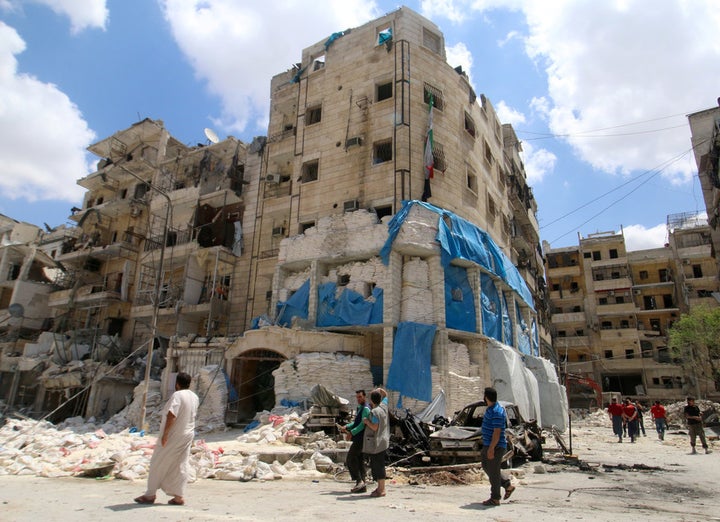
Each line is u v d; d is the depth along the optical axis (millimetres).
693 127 41281
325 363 21703
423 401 21531
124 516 5867
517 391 24562
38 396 33719
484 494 8688
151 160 44188
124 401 31062
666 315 54219
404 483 10133
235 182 37219
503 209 37656
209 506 6832
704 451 17531
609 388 55969
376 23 31328
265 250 33906
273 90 38000
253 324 26859
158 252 36469
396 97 28672
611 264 57656
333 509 6699
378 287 24531
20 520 5621
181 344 25797
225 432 20797
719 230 38688
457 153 29750
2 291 45531
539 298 46125
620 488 9633
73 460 11570
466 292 25953
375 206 27141
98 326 39156
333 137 30453
